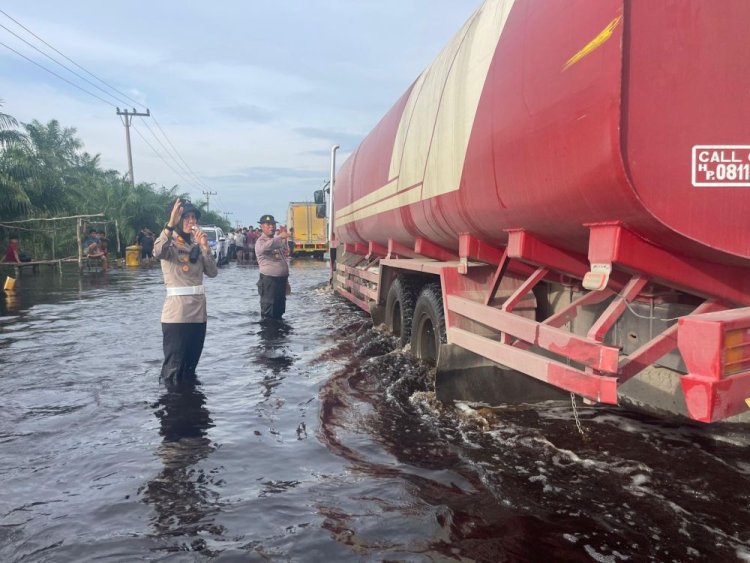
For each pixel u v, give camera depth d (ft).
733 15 8.98
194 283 19.26
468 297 16.88
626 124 8.83
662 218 8.95
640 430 13.28
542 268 14.26
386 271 25.61
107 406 16.53
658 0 8.87
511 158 12.15
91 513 10.18
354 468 11.87
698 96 8.95
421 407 15.71
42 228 82.33
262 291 32.60
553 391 15.60
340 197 40.83
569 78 9.99
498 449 12.52
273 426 14.67
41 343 26.00
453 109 16.06
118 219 122.31
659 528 9.13
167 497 10.77
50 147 126.52
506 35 13.08
